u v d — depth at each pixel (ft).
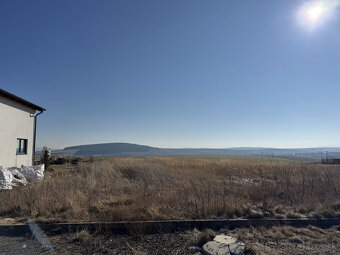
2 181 22.15
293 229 14.05
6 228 13.03
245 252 10.94
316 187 24.90
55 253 10.77
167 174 32.12
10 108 35.45
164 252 10.94
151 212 15.39
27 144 41.06
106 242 12.00
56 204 16.48
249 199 19.93
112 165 41.93
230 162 49.80
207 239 12.14
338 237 13.07
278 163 46.52
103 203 17.87
